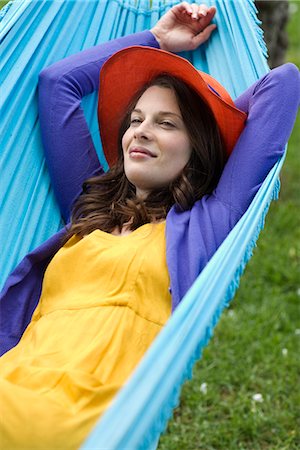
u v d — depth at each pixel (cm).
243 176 254
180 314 165
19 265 269
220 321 417
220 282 187
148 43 309
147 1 321
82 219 271
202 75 276
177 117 264
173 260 238
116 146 299
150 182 263
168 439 331
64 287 251
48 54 301
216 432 334
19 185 286
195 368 380
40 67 299
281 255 494
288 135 261
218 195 257
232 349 393
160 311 236
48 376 214
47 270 259
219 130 270
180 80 268
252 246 222
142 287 237
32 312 270
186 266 239
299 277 468
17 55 289
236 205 252
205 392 358
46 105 293
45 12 298
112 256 245
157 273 239
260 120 261
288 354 389
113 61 277
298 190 584
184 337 167
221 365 380
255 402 352
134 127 268
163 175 262
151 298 237
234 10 303
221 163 274
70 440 200
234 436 332
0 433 203
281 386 364
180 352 165
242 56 295
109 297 237
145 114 264
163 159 261
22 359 226
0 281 273
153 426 164
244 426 337
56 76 294
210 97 260
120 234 264
